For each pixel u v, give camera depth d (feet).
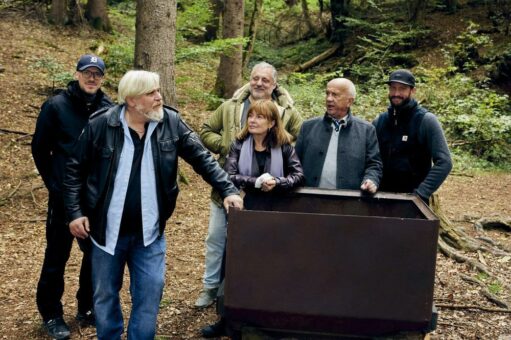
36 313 14.30
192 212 23.97
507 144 40.27
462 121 38.88
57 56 44.62
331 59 63.57
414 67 53.78
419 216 10.04
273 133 11.90
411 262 8.26
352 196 10.92
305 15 72.49
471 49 51.31
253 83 12.74
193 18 40.73
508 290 16.15
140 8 23.76
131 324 10.15
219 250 13.99
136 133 9.87
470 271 17.65
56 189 12.33
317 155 12.29
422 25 59.62
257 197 11.30
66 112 12.16
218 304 9.05
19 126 30.40
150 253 10.17
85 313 13.64
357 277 8.36
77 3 54.60
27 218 21.86
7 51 42.98
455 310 14.67
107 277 10.06
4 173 25.61
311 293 8.45
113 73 39.78
